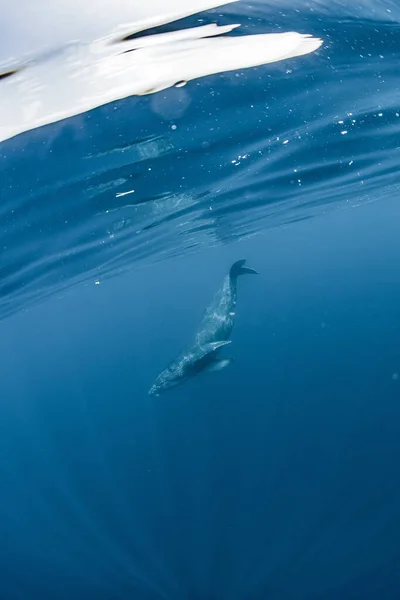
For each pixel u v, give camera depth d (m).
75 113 6.61
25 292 16.39
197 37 5.86
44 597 10.91
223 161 10.11
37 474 23.42
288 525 11.34
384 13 7.30
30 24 4.97
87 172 8.54
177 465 17.84
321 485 12.83
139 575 10.78
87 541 13.29
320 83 8.09
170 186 10.63
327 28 6.77
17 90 5.81
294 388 25.66
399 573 8.89
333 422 17.61
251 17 5.84
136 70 6.07
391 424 15.83
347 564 9.49
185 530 12.31
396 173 16.78
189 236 18.11
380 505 11.25
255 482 14.08
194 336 16.02
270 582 9.50
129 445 24.09
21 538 14.87
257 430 19.38
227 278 18.06
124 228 12.98
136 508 14.67
